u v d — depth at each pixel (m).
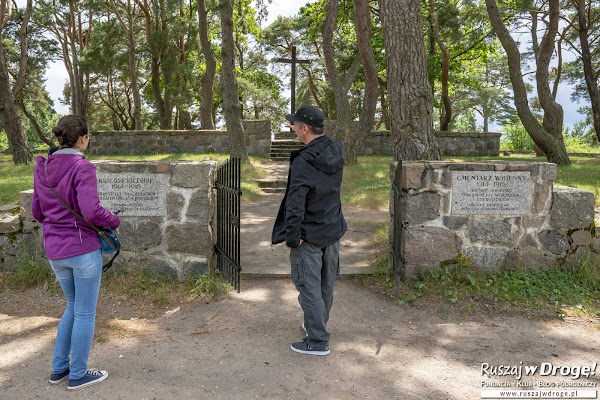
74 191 2.78
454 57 26.45
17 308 4.44
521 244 5.17
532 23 22.72
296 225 3.21
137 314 4.35
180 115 33.78
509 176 5.09
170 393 2.95
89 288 2.90
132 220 5.00
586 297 4.81
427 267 5.09
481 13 20.94
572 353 3.68
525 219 5.16
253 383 3.10
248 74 36.03
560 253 5.23
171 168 4.96
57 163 2.79
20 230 5.12
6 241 5.14
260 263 5.95
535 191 5.14
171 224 5.00
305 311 3.46
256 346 3.69
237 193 4.57
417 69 6.21
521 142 40.06
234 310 4.48
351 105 33.78
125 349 3.60
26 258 5.05
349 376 3.23
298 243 3.27
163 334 3.91
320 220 3.36
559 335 4.02
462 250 5.12
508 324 4.24
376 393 3.01
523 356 3.61
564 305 4.64
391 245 5.51
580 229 5.23
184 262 5.04
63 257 2.79
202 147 19.09
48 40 32.31
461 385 3.14
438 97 38.91
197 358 3.46
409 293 4.86
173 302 4.63
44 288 4.81
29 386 3.02
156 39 25.73
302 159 3.27
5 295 4.72
